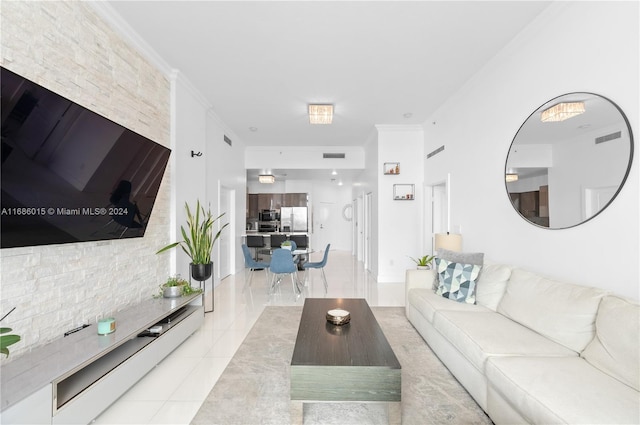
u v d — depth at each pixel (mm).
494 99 3285
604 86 2035
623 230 1906
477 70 3537
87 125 1908
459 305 2676
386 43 2977
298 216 10039
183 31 2762
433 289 3189
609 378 1444
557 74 2430
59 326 1964
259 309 3967
